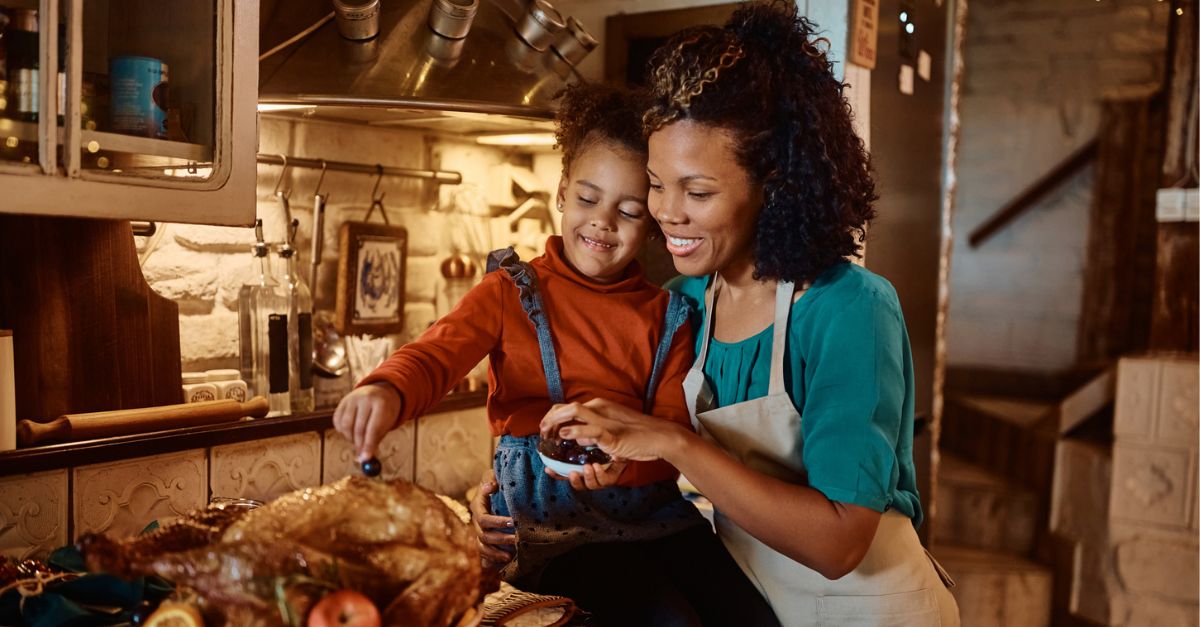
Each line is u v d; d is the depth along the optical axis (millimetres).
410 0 1679
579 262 1437
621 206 1400
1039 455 3830
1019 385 4766
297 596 843
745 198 1234
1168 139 3498
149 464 1443
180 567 850
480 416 2049
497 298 1403
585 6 2221
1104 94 4551
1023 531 3809
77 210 1128
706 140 1202
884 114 2238
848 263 1307
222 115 1281
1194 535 3207
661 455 1127
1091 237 4637
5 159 1075
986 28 4766
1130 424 3320
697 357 1439
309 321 1727
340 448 1755
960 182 4895
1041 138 4695
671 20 2111
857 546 1130
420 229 2090
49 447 1300
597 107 1426
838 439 1153
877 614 1317
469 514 1686
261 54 1517
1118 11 4457
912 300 2496
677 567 1405
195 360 1695
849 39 2020
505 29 1760
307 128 1852
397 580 888
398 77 1566
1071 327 4691
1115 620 3383
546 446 1234
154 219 1214
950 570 3592
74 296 1394
